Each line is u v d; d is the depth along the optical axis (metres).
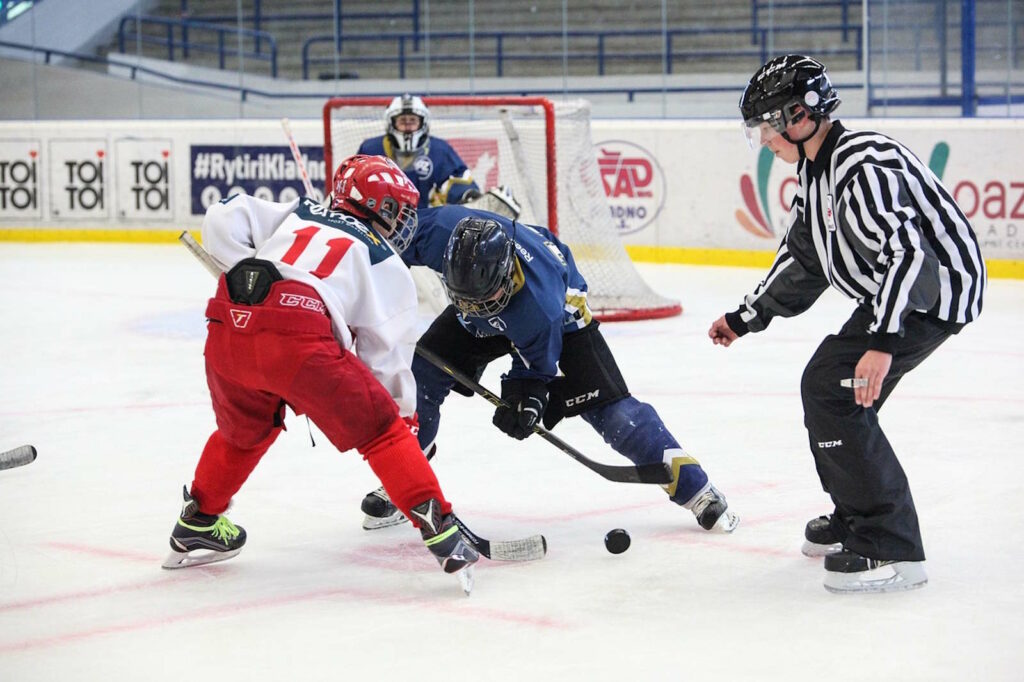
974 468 11.65
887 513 8.17
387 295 8.29
